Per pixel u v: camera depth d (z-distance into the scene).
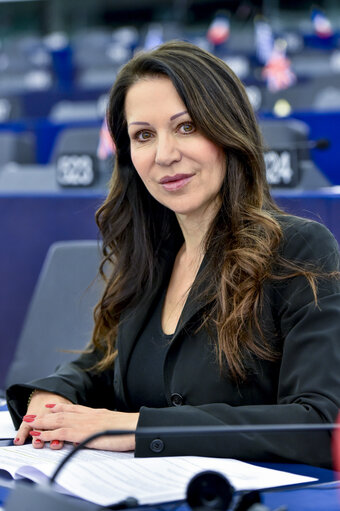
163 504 1.21
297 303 1.67
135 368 1.85
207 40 10.05
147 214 1.99
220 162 1.80
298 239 1.75
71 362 2.07
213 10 11.84
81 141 4.69
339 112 5.43
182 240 1.99
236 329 1.68
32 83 10.59
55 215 3.53
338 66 9.26
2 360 3.63
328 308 1.64
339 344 1.61
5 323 3.62
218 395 1.70
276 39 9.41
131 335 1.88
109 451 1.61
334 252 1.74
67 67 10.48
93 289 2.53
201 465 1.41
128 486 1.28
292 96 7.79
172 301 1.90
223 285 1.72
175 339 1.76
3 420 1.98
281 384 1.64
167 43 1.82
